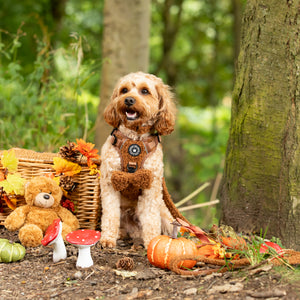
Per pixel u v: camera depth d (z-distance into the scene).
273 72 2.25
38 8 4.92
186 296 1.85
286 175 2.24
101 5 5.54
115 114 2.27
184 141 4.55
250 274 1.92
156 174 2.21
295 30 2.23
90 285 1.94
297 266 1.97
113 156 2.21
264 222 2.27
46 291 1.91
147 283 1.94
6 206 2.37
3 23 4.77
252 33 2.30
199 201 2.99
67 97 3.01
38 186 2.20
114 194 2.24
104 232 2.22
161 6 6.25
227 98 6.45
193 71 6.70
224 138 3.65
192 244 2.04
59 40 4.68
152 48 6.70
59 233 2.06
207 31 6.71
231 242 2.05
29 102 2.88
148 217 2.22
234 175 2.35
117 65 3.35
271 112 2.26
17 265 2.05
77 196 2.33
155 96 2.24
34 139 2.90
